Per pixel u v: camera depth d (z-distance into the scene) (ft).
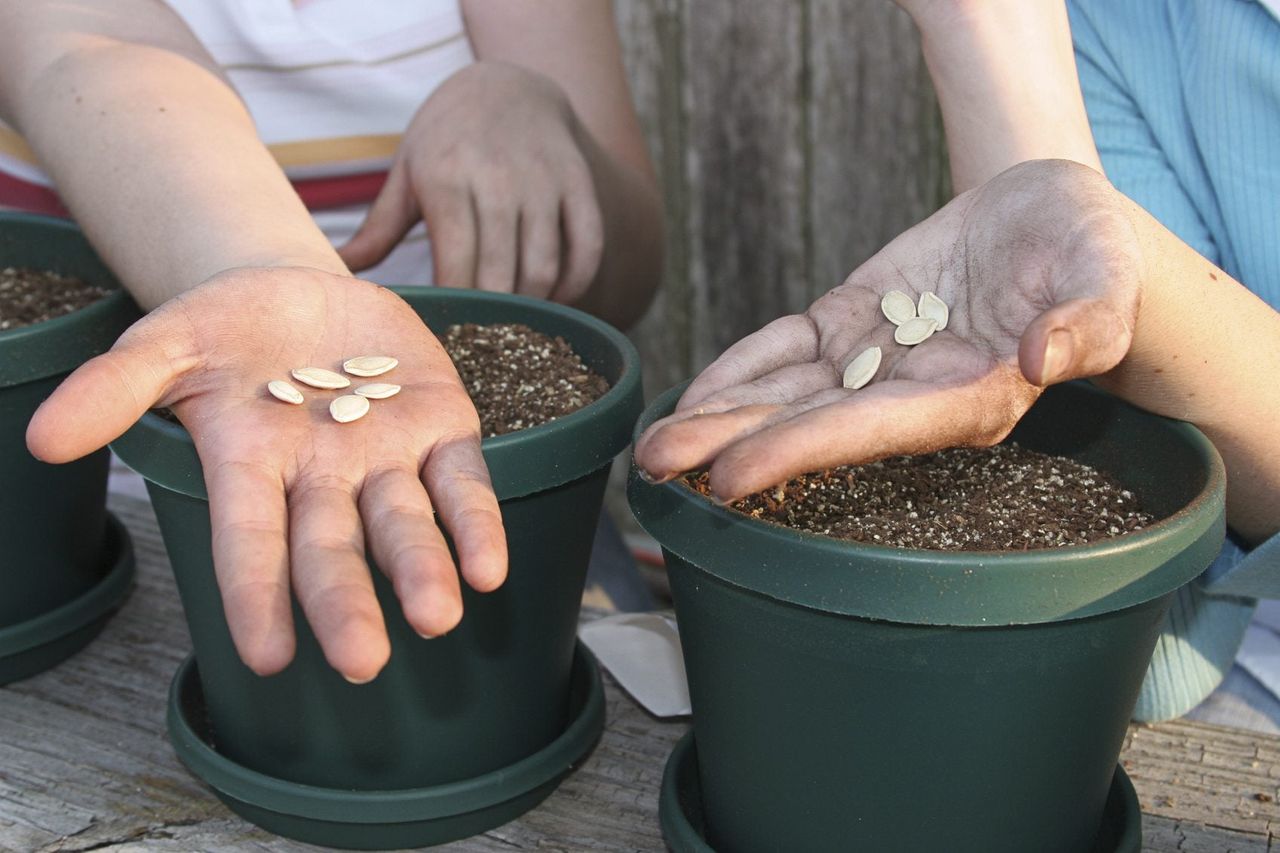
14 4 3.60
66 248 3.66
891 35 5.92
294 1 4.23
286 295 2.97
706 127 6.46
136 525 3.77
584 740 3.10
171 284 3.20
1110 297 2.64
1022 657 2.67
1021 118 3.26
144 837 3.02
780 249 6.56
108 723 3.24
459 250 3.78
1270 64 3.41
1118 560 2.65
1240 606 3.41
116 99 3.37
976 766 2.73
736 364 2.91
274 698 2.97
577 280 3.87
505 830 3.04
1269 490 3.16
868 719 2.72
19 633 3.30
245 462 2.77
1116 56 3.65
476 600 2.93
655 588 5.91
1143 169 3.67
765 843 2.85
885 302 2.94
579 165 3.84
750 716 2.79
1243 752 3.13
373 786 3.00
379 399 2.89
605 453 2.98
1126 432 3.04
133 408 2.77
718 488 2.61
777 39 6.14
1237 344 2.98
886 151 6.16
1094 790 2.82
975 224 2.93
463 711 2.98
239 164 3.31
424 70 4.39
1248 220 3.51
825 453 2.63
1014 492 3.00
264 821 3.02
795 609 2.69
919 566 2.63
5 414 3.18
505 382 3.22
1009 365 2.79
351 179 4.42
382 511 2.72
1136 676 2.78
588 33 4.52
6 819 3.05
